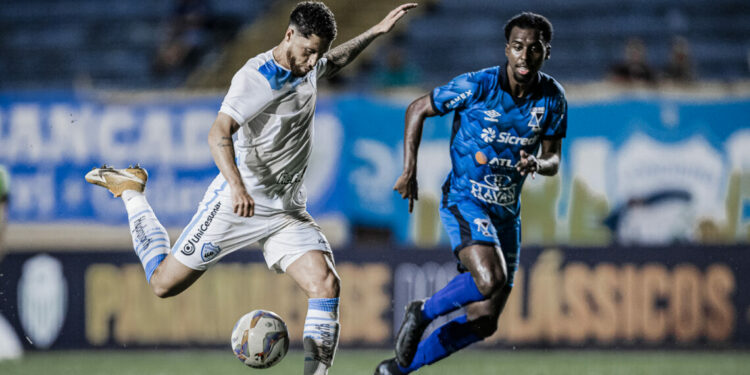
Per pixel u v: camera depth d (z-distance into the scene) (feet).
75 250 98.73
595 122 97.60
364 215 98.68
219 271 97.50
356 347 96.43
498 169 54.08
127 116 100.27
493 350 95.76
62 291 98.68
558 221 97.30
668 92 97.09
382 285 96.68
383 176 98.84
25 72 157.48
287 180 50.19
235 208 44.88
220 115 46.26
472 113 53.62
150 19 164.76
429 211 98.07
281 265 51.44
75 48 160.66
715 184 96.27
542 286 95.81
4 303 98.94
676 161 96.68
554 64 147.43
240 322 51.80
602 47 149.28
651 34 150.61
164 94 100.07
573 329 95.30
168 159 99.71
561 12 155.84
